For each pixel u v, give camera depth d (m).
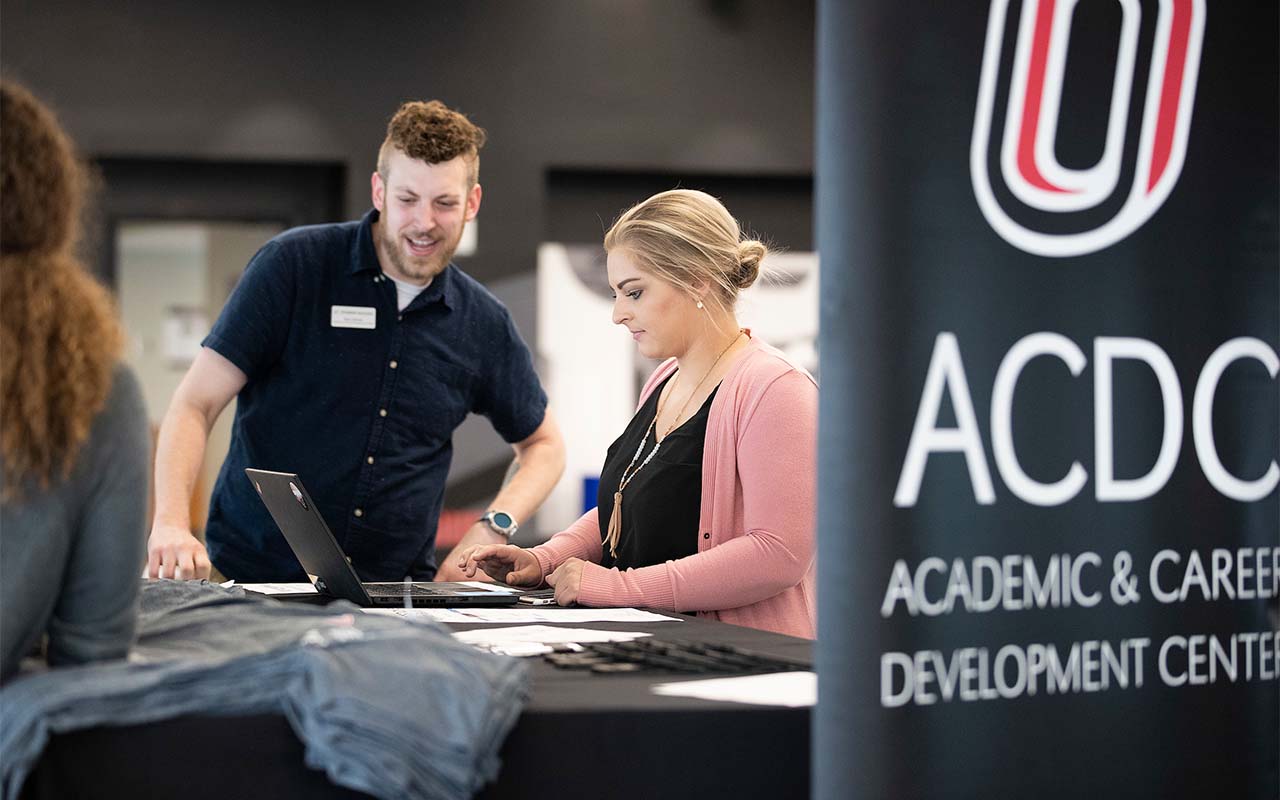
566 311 7.45
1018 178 1.57
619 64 7.37
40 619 1.49
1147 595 1.64
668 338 2.82
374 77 7.08
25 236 1.48
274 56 6.97
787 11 7.55
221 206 7.12
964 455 1.54
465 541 3.55
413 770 1.38
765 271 2.89
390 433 3.59
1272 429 1.72
